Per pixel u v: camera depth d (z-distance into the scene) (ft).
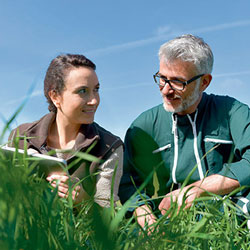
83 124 7.43
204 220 3.34
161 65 7.84
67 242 2.63
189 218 4.28
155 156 8.16
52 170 5.29
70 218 3.10
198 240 3.44
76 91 6.97
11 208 2.19
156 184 4.19
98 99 7.30
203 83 7.87
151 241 2.90
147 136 8.23
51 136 7.54
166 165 8.06
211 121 7.89
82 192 6.36
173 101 7.73
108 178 7.03
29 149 7.03
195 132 7.80
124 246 2.91
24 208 2.48
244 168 6.58
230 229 3.96
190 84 7.57
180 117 7.84
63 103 7.14
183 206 3.56
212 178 6.62
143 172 8.20
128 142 8.41
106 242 1.63
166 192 8.14
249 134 7.28
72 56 7.20
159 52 7.91
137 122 8.44
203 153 7.75
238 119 7.65
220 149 7.79
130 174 8.25
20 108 2.81
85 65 7.16
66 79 6.97
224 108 7.96
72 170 7.07
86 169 7.06
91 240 2.98
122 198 7.97
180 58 7.47
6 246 1.97
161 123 8.17
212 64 7.85
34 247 2.32
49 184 3.48
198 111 7.92
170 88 7.68
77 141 7.09
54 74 7.12
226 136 7.81
